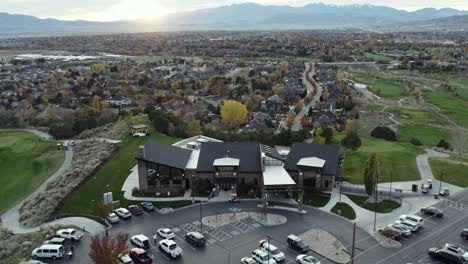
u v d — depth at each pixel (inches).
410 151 4608.8
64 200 3462.1
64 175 4072.3
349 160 4313.5
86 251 2637.8
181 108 7431.1
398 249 2618.1
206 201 3366.1
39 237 2866.6
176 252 2534.5
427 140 5930.1
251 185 3555.6
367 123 6943.9
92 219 3107.8
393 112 7736.2
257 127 6171.3
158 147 3777.1
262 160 3494.1
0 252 2711.6
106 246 2298.2
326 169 3545.8
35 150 5206.7
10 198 3924.7
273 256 2477.9
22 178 4365.2
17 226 3196.4
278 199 3380.9
